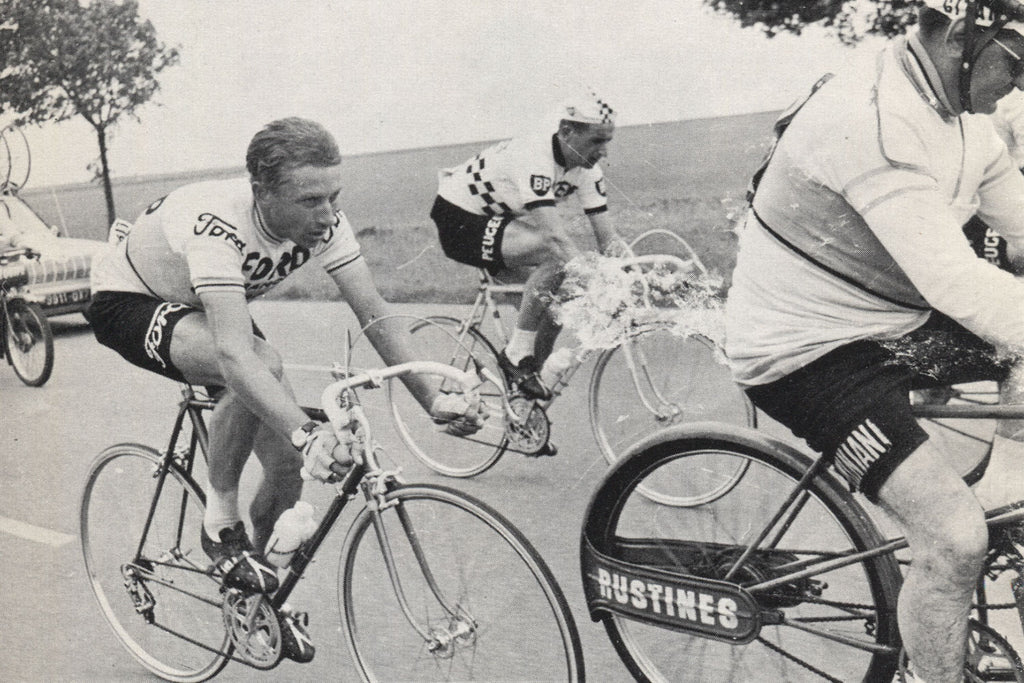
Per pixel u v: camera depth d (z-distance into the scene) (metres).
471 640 2.20
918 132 1.73
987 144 1.87
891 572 1.92
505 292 3.74
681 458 2.16
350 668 2.69
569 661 2.06
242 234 2.30
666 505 2.22
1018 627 2.04
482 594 2.17
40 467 4.61
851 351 1.88
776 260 1.93
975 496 1.83
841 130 1.75
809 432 1.92
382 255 5.22
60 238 6.30
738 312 2.02
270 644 2.44
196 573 2.68
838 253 1.85
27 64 5.27
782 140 1.88
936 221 1.72
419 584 2.25
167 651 2.81
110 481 2.85
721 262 3.53
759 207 1.96
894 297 1.87
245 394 2.19
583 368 4.34
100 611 2.97
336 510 2.30
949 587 1.74
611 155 3.73
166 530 2.73
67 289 6.39
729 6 3.23
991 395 2.22
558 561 3.10
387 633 2.35
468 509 2.12
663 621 2.17
